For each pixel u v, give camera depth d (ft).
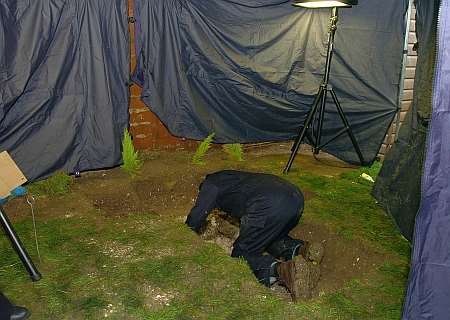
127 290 9.19
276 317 8.56
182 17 16.21
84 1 14.14
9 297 8.84
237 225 12.92
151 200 14.61
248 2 16.60
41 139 14.42
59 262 10.17
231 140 18.60
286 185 11.02
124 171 16.06
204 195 11.59
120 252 10.68
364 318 8.68
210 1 16.30
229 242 12.55
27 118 14.03
